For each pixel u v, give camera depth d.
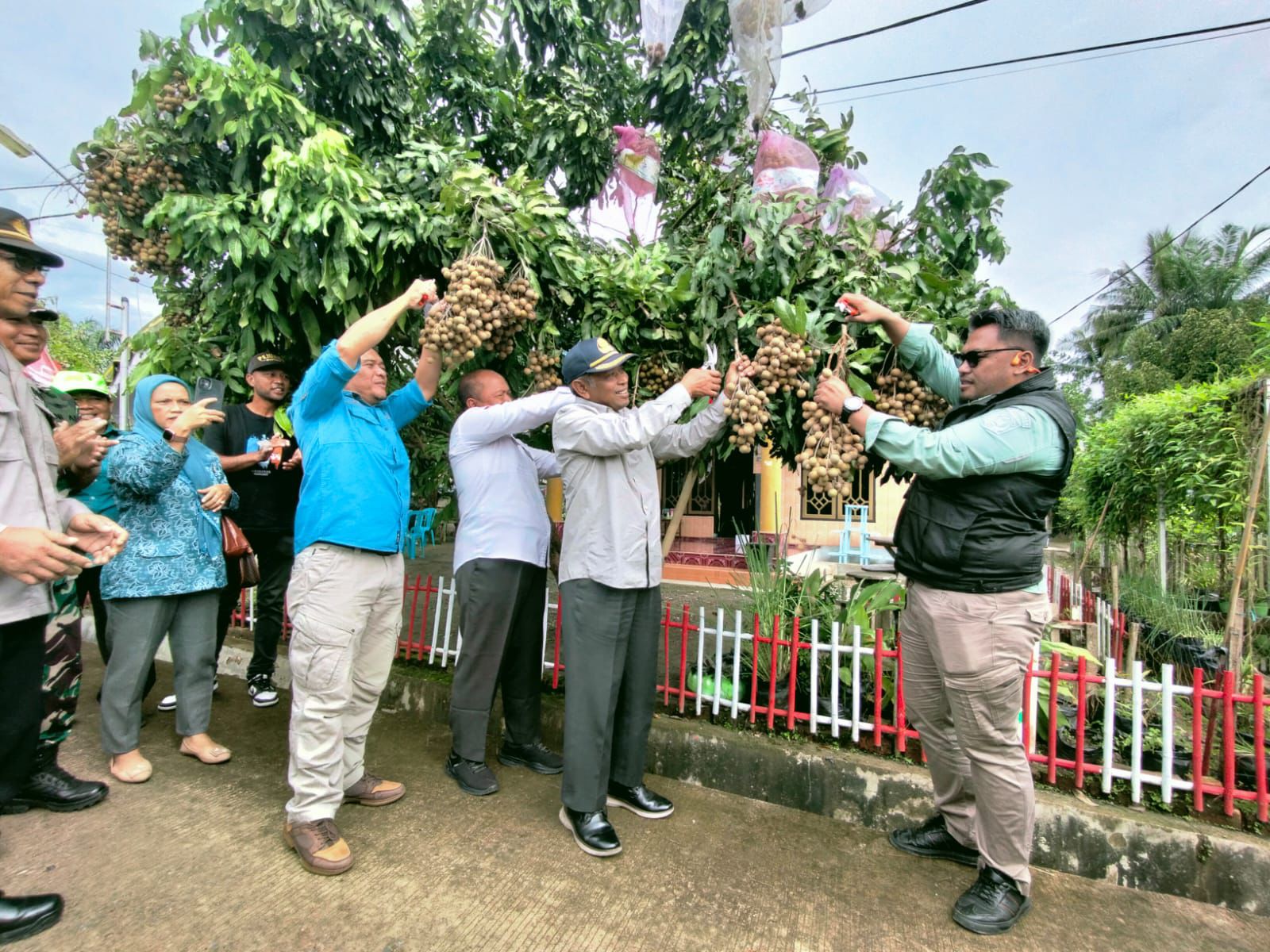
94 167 3.00
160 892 2.08
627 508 2.46
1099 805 2.49
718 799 2.85
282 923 1.97
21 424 1.99
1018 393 2.14
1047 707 3.05
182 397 2.71
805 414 2.41
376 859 2.31
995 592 2.05
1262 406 4.30
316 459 2.37
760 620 3.43
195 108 2.81
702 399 2.94
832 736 2.96
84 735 3.23
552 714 3.32
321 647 2.28
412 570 8.33
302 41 3.10
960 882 2.32
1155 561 6.66
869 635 3.22
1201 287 22.92
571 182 4.19
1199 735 2.46
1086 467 7.03
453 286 2.49
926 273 2.85
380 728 3.44
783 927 2.06
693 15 3.75
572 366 2.49
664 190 4.21
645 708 2.64
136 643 2.72
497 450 2.95
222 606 3.54
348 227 2.55
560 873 2.28
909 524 2.25
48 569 1.73
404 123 3.59
